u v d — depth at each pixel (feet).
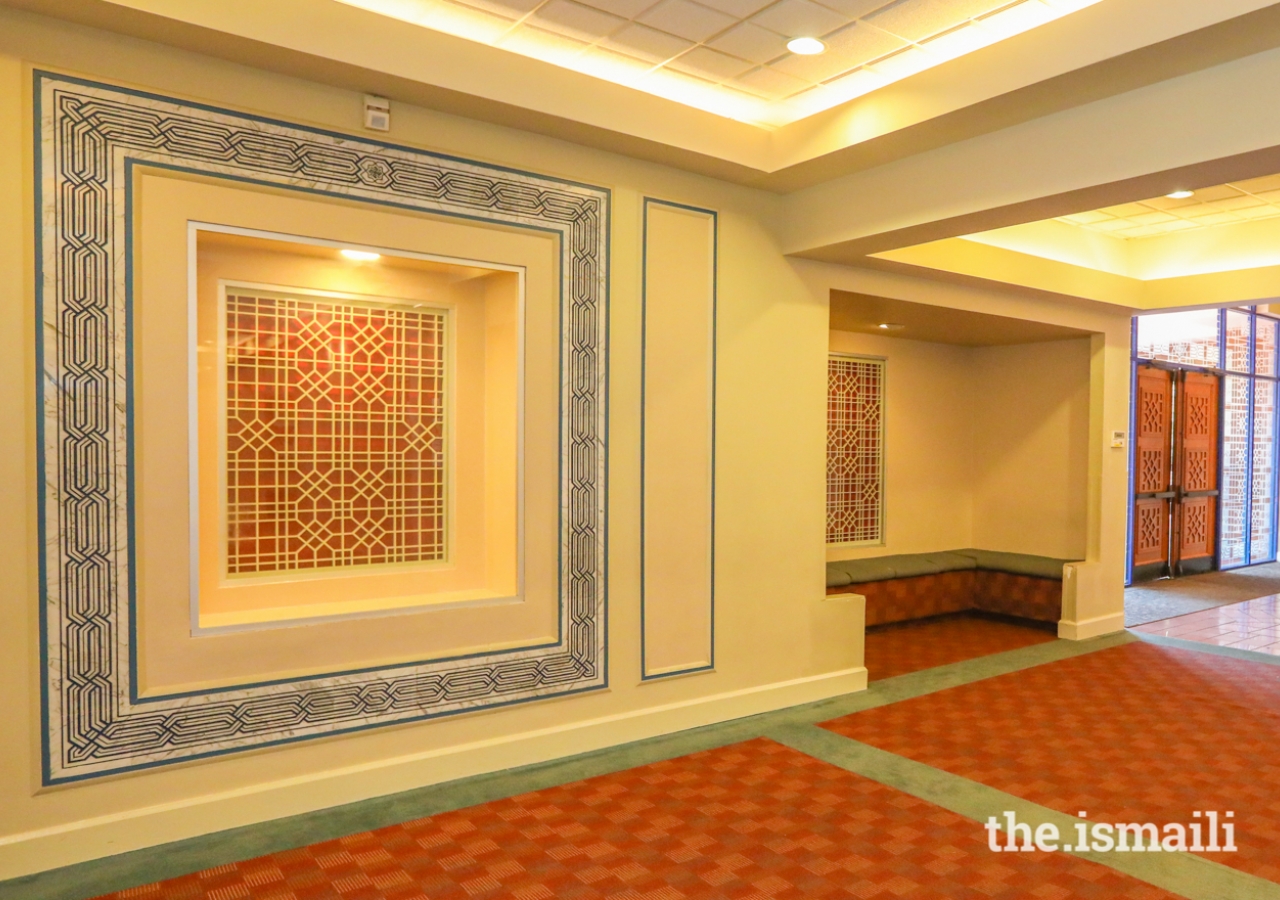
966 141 14.96
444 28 13.43
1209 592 33.58
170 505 11.85
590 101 14.23
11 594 10.79
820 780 14.28
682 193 16.74
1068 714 17.97
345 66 12.09
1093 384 26.48
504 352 15.24
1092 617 25.63
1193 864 11.51
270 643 12.60
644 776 14.40
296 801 12.69
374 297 14.53
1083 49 11.91
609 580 15.88
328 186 12.81
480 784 13.97
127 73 11.32
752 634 17.92
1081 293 23.94
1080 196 13.82
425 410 15.33
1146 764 15.11
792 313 18.60
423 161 13.64
